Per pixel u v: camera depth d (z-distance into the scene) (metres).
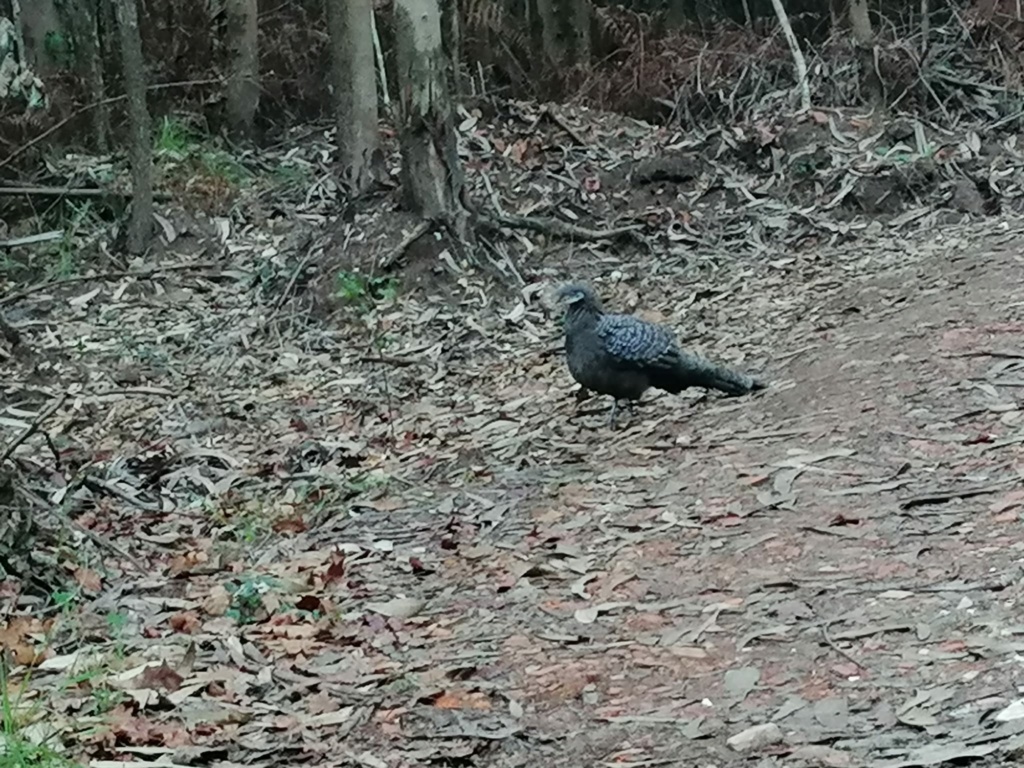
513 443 7.09
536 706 5.59
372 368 8.04
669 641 5.89
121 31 8.94
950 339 7.04
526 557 6.34
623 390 6.98
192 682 5.91
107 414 7.68
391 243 8.58
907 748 4.71
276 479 7.10
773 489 6.41
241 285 8.81
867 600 5.89
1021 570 5.88
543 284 8.55
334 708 5.77
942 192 8.87
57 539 6.57
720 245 8.84
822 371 7.05
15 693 5.89
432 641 6.04
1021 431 6.43
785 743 4.91
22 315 8.62
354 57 9.23
